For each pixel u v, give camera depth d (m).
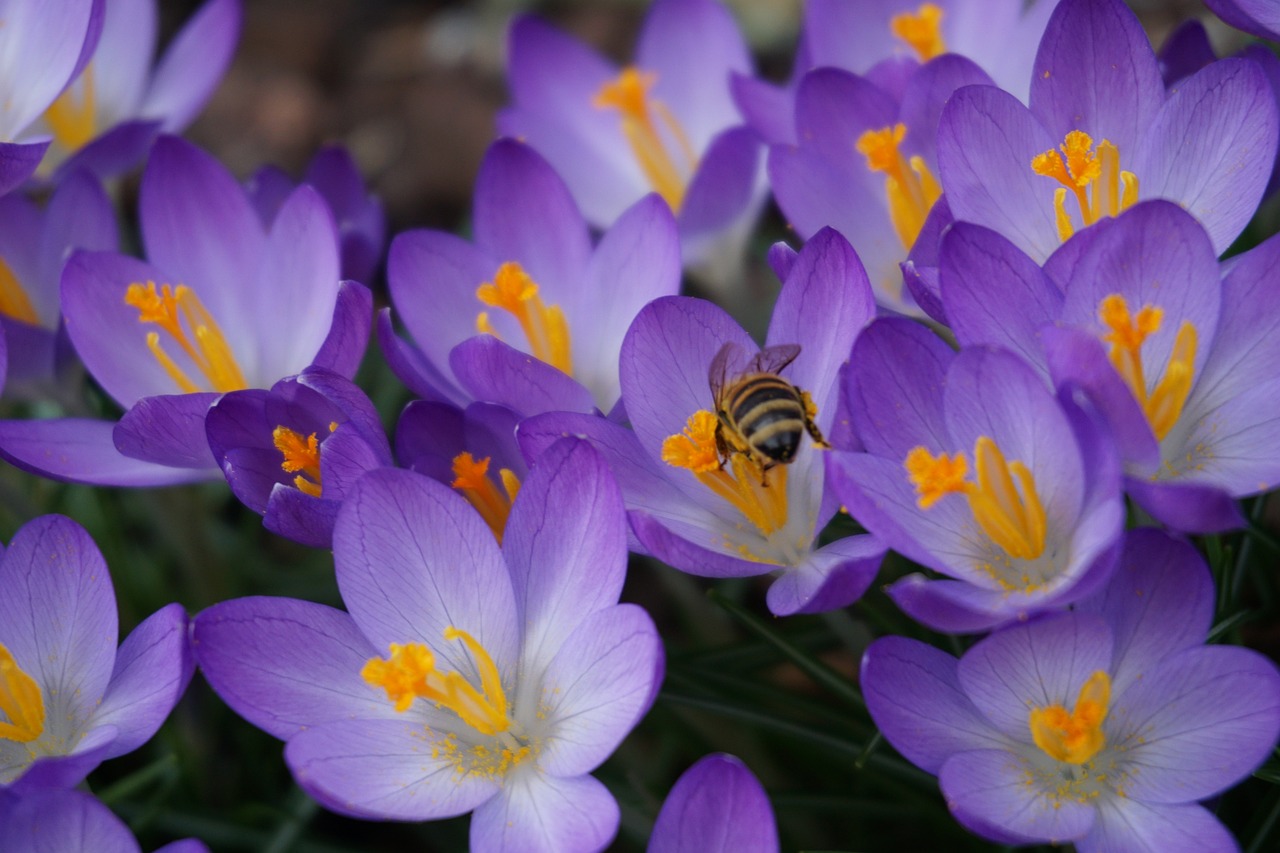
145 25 0.40
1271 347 0.31
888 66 0.36
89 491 0.39
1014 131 0.33
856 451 0.31
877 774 0.34
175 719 0.37
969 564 0.31
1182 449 0.31
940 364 0.31
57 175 0.38
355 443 0.32
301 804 0.36
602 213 0.40
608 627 0.31
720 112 0.40
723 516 0.32
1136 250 0.31
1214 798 0.32
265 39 0.57
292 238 0.35
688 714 0.36
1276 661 0.35
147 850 0.36
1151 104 0.33
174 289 0.36
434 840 0.35
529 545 0.31
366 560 0.31
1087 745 0.30
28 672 0.32
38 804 0.30
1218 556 0.33
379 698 0.32
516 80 0.41
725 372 0.32
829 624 0.34
